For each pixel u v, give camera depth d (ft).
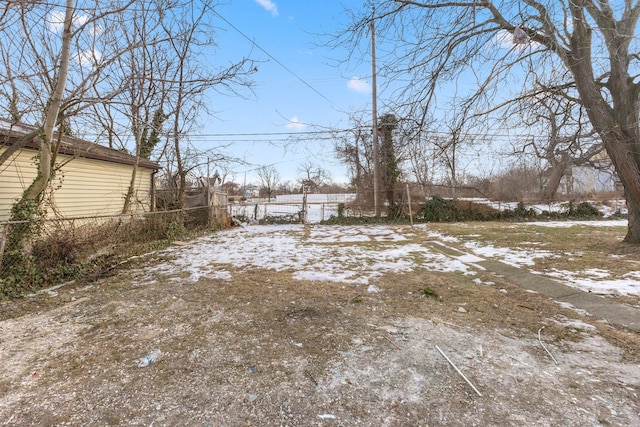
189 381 7.47
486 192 66.54
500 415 6.14
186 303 12.78
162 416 6.30
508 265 18.58
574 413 6.14
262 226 42.78
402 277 16.42
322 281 15.84
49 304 12.98
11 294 13.79
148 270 18.40
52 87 18.37
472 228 36.99
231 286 15.06
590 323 10.48
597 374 7.51
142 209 36.65
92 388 7.24
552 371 7.67
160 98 28.68
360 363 8.17
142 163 36.45
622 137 20.06
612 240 25.70
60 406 6.62
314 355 8.59
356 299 13.01
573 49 19.70
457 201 47.44
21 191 23.56
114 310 12.12
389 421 6.07
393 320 10.94
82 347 9.21
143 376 7.71
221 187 60.49
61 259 16.81
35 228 15.61
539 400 6.56
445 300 12.94
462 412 6.26
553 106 22.38
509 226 38.86
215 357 8.55
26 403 6.71
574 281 15.03
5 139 19.61
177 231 30.37
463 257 21.26
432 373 7.68
